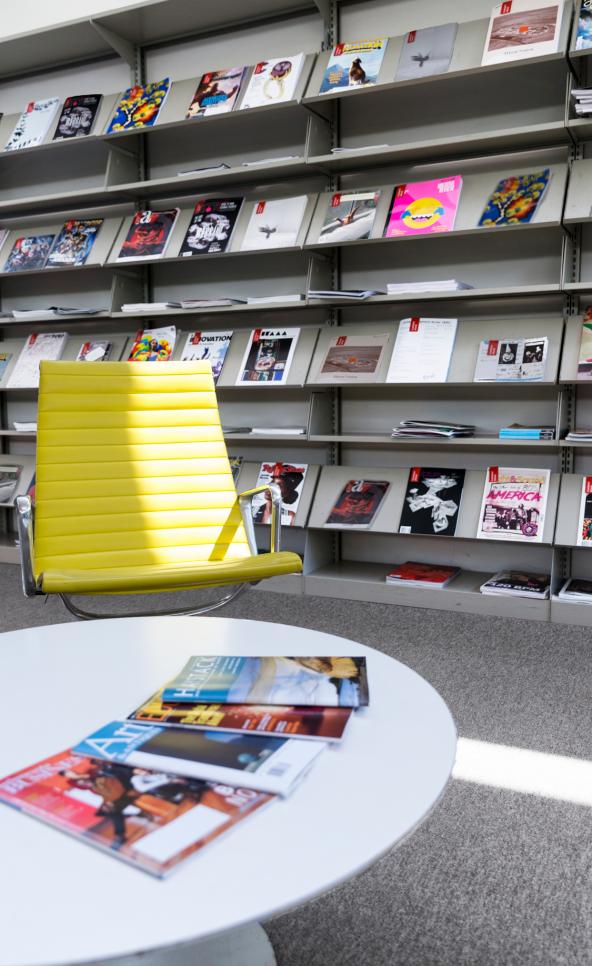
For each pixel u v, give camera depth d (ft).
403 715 3.28
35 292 14.02
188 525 7.61
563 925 4.21
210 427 7.95
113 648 4.28
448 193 9.99
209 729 3.06
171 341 12.03
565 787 5.65
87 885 2.21
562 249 9.43
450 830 5.13
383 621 9.67
